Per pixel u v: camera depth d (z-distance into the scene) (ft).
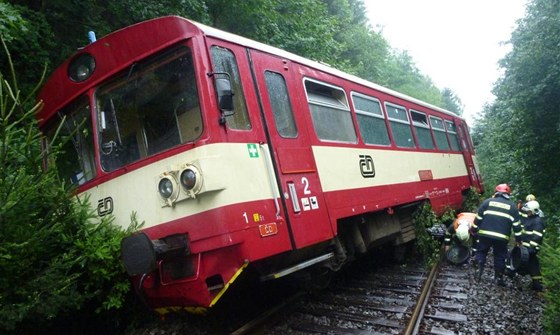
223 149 14.08
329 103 22.29
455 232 29.63
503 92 51.83
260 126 16.12
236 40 16.39
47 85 17.74
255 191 14.88
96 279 14.87
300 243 16.35
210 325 17.58
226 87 14.28
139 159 15.48
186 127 14.53
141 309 18.20
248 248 14.02
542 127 47.14
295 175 17.24
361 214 23.62
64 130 17.60
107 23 28.27
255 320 17.25
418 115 36.32
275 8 40.27
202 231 13.71
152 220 14.66
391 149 28.07
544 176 49.85
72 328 17.25
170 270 14.79
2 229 12.12
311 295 21.48
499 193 24.72
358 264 29.73
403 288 23.26
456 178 41.34
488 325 17.83
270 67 17.89
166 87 15.05
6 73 23.21
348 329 17.15
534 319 18.39
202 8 30.63
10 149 12.92
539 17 45.32
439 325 18.02
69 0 26.16
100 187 16.17
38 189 13.32
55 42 26.50
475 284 24.13
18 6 22.62
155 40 15.08
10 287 12.76
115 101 16.08
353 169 22.30
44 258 14.12
